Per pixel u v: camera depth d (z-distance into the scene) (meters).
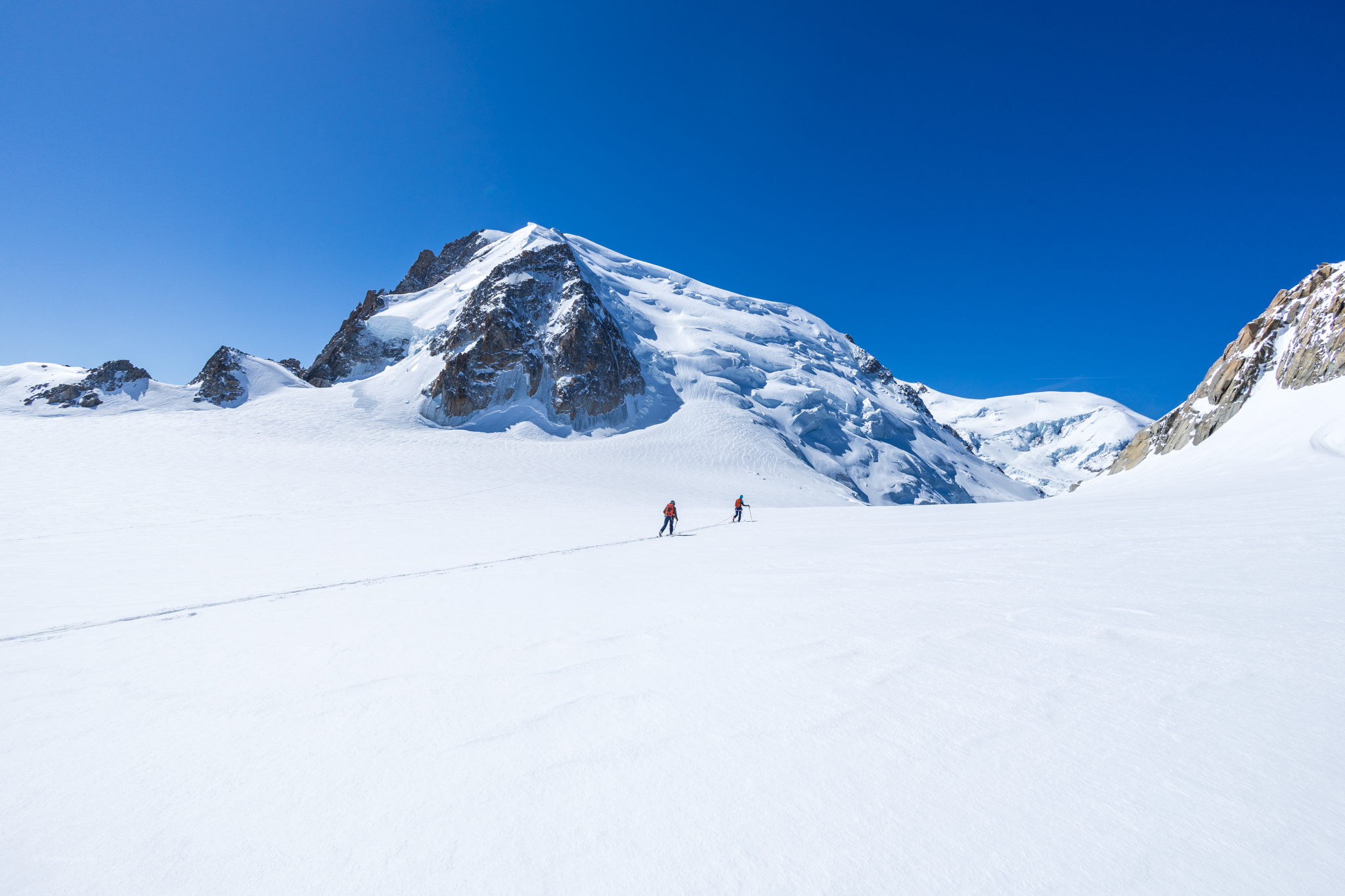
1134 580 5.96
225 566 12.16
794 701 3.40
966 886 1.85
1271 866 1.83
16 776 2.97
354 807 2.55
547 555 12.82
